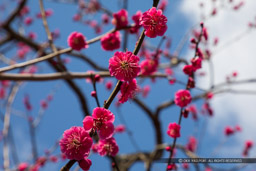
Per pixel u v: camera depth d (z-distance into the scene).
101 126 1.60
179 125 2.64
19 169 5.26
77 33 3.06
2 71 2.93
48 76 3.54
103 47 3.19
